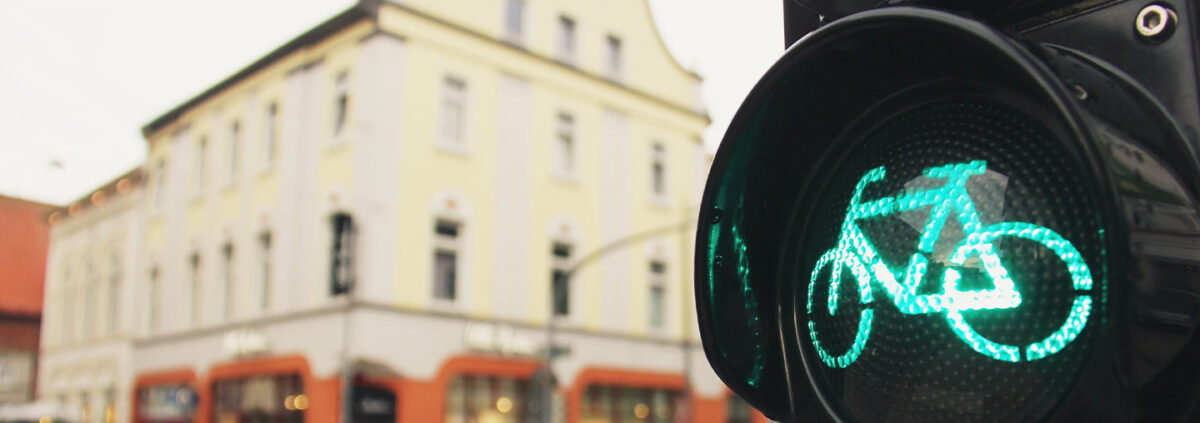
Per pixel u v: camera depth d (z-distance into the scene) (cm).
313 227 2066
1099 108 58
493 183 2142
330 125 2075
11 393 3453
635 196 2467
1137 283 53
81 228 3078
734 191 80
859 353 71
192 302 2477
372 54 1995
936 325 65
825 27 69
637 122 2505
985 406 61
